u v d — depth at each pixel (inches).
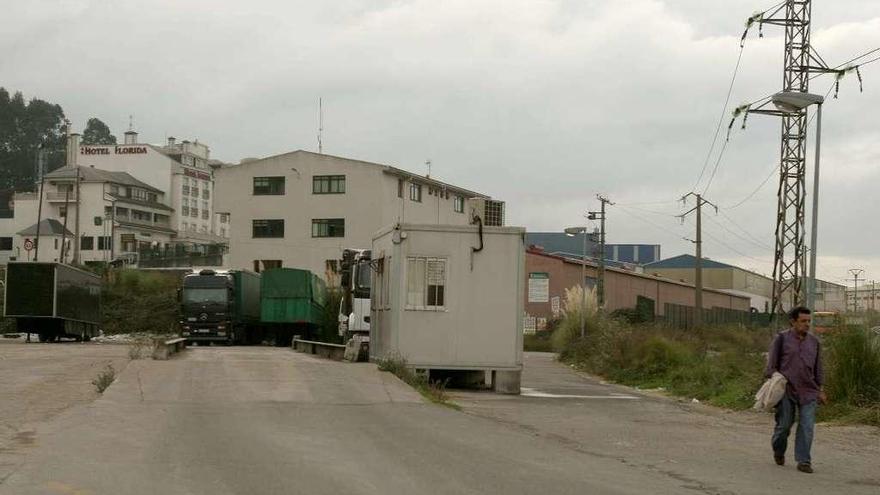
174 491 330.3
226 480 353.1
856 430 605.6
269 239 3132.4
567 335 1648.6
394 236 843.4
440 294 845.8
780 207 1652.3
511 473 386.6
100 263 3225.9
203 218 4849.9
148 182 4579.2
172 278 2751.0
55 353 1317.7
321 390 679.7
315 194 3110.2
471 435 509.4
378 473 374.6
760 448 512.4
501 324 850.1
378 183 3063.5
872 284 1011.3
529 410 697.6
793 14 1679.4
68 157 4667.8
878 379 668.7
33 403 627.8
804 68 1664.6
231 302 1894.7
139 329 2420.0
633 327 1419.8
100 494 323.6
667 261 4667.8
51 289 1739.7
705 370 953.5
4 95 5447.8
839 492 375.9
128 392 645.3
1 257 4301.2
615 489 359.9
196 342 1978.3
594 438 538.9
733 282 4498.0
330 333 2130.9
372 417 571.2
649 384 1046.4
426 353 840.3
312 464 393.1
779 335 441.7
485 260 851.4
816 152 850.8
